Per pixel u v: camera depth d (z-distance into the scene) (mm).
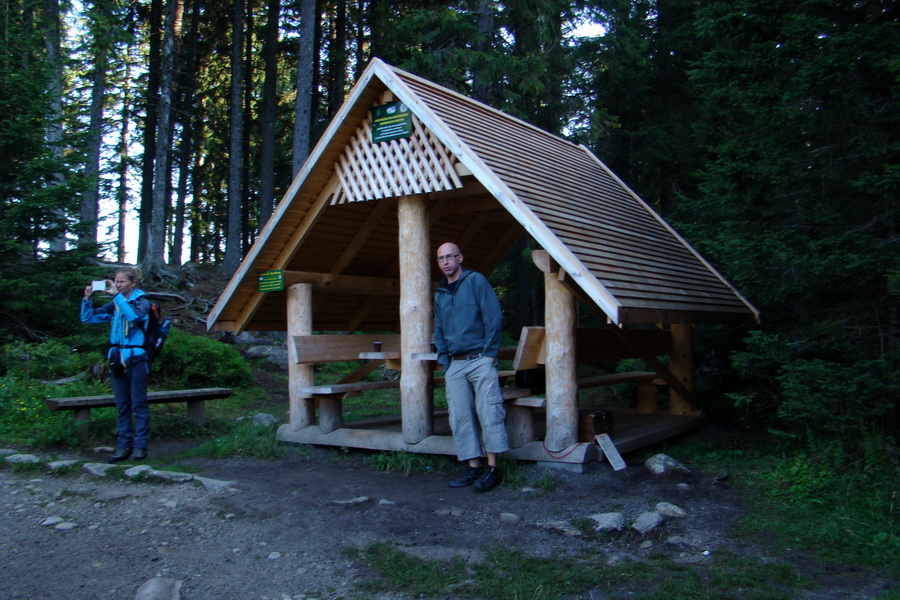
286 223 7273
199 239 31703
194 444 7840
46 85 11250
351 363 14664
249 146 27750
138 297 6758
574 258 5574
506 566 4066
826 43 6082
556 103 15844
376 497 5453
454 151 6211
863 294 6566
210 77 27328
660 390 10445
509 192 5902
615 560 4121
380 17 18625
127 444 6641
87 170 18719
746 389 8328
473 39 14945
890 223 6277
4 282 9734
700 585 3750
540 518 4902
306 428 7477
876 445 5328
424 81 7117
